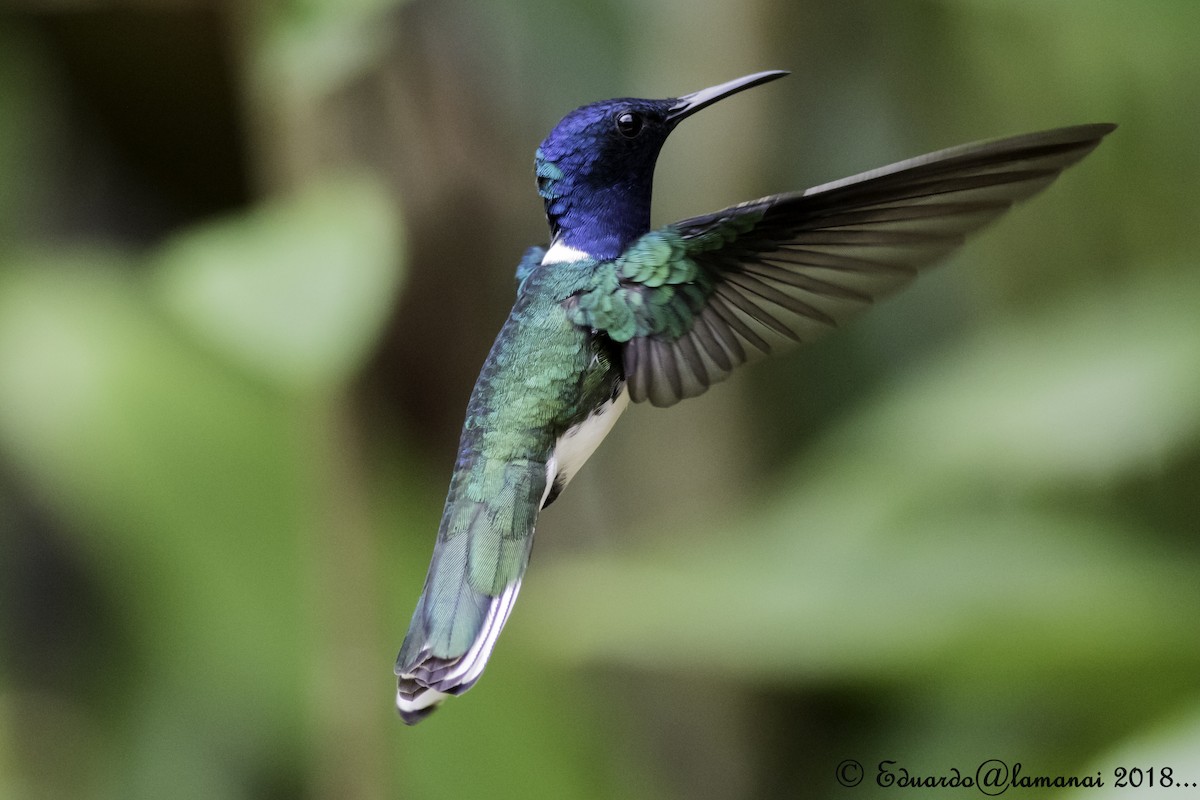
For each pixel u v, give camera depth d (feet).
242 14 8.29
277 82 8.23
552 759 8.40
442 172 8.57
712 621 8.27
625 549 8.71
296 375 8.11
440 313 8.60
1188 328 8.36
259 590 8.43
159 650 8.64
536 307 8.05
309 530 8.30
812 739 8.70
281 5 8.21
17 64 8.61
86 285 8.52
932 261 7.98
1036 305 8.54
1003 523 8.34
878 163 8.72
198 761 8.63
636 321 8.02
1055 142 7.91
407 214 8.57
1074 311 8.46
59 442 8.41
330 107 8.50
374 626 8.24
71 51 8.59
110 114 8.67
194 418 8.44
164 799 8.62
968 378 8.45
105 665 8.73
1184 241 8.46
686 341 8.02
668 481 8.74
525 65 8.64
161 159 8.71
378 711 8.24
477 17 8.61
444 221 8.59
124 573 8.59
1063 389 8.37
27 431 8.42
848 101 8.71
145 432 8.43
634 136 8.07
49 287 8.50
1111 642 8.22
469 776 8.38
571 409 8.04
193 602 8.44
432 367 8.61
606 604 8.31
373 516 8.25
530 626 8.43
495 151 8.61
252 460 8.44
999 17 8.49
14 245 8.67
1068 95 8.49
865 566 8.31
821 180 8.73
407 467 8.59
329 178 8.39
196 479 8.43
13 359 8.45
